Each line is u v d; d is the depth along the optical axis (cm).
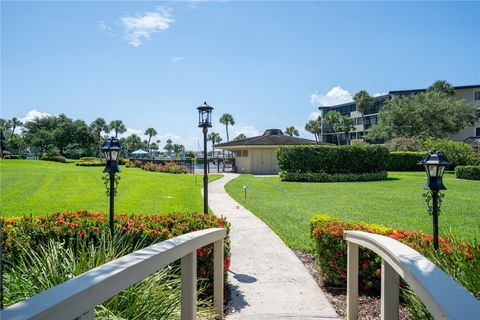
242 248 652
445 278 145
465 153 2872
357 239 294
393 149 3678
